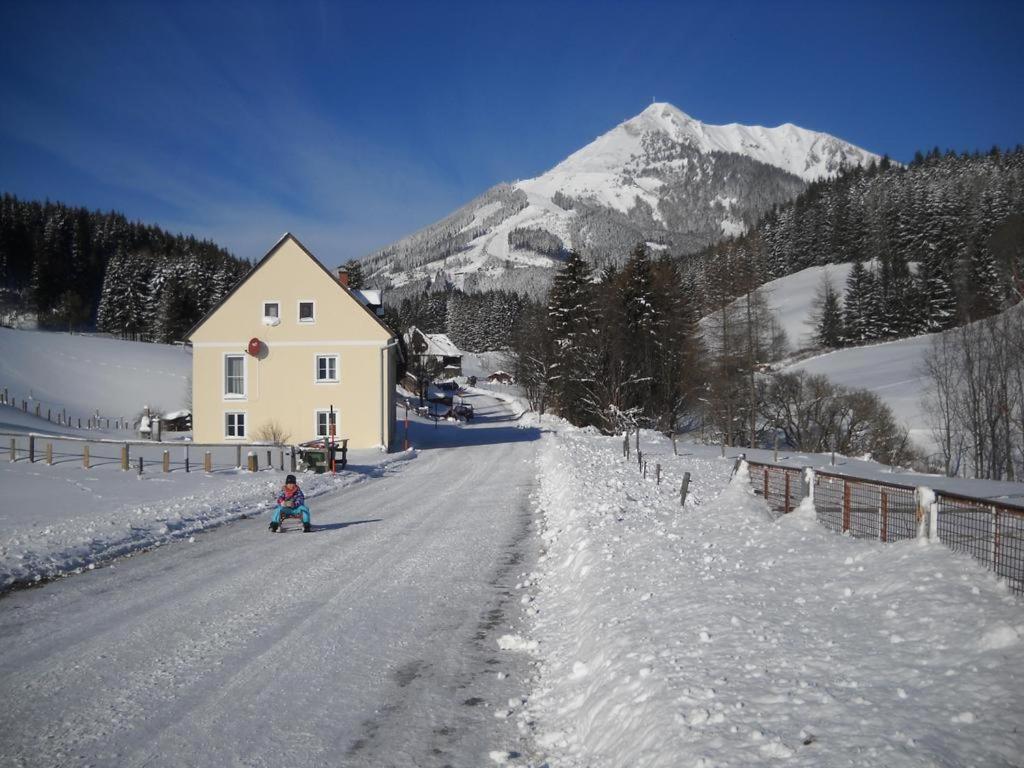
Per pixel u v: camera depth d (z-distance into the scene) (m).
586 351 56.06
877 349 84.31
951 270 90.81
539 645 7.68
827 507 13.73
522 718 5.87
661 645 6.24
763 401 58.72
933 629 5.76
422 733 5.58
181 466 27.38
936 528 8.30
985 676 4.70
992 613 5.82
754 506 13.69
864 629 6.08
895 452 51.28
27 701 6.11
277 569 11.49
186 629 8.20
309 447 26.92
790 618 6.64
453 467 30.64
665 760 4.20
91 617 8.68
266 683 6.57
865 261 124.19
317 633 8.09
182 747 5.27
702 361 55.88
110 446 34.66
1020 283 56.03
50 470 24.05
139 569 11.48
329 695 6.32
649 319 54.91
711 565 9.28
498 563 12.05
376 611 9.05
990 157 134.25
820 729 4.29
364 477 26.84
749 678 5.26
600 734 5.09
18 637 7.88
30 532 13.33
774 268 142.88
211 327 38.97
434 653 7.51
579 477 21.75
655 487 20.86
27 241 159.88
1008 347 46.12
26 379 64.69
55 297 149.00
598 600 8.26
